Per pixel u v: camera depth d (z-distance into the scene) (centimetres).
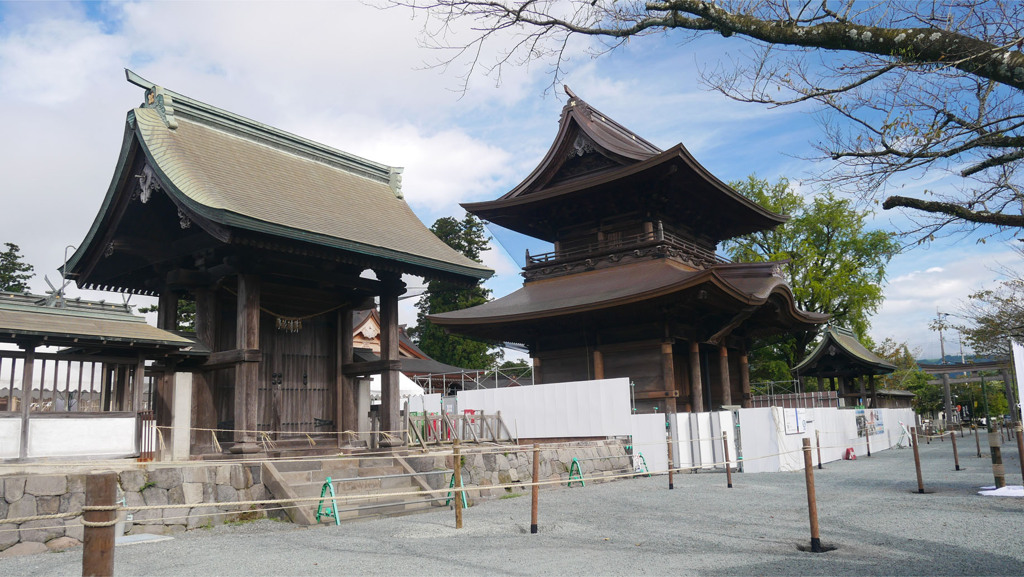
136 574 750
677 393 2642
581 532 1005
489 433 2078
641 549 855
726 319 2886
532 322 2862
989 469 1902
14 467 1015
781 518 1102
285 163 1773
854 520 1058
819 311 4759
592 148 3141
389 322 1703
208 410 1498
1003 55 546
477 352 5272
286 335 1673
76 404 1187
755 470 2075
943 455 2597
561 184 3272
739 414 2139
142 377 1263
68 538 988
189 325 3769
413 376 4259
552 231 3369
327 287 1731
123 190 1508
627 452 2072
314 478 1354
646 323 2753
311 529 1105
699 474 2025
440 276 1788
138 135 1449
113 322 1227
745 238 4725
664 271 2792
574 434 2219
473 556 816
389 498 1356
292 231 1365
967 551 797
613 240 3142
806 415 2288
